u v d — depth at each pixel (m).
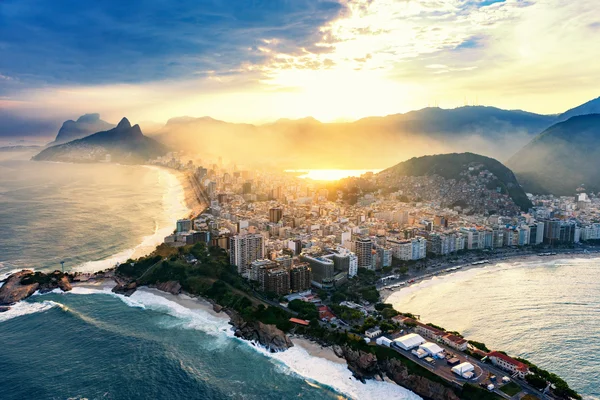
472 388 184.50
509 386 188.12
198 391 189.88
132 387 189.38
